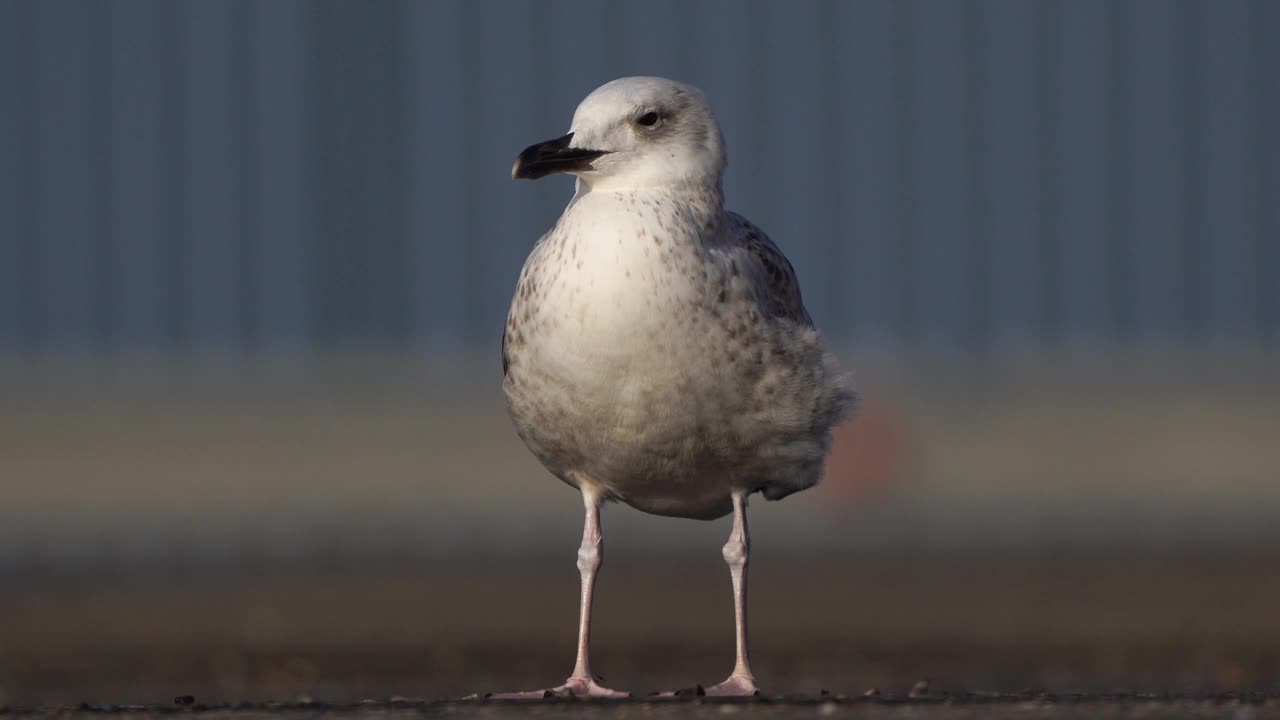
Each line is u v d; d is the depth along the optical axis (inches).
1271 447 1355.8
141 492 1219.2
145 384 1562.5
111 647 577.3
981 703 279.6
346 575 821.2
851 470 1162.6
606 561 890.7
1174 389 1542.8
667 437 305.3
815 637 603.5
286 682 474.3
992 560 874.8
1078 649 561.3
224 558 904.9
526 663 530.3
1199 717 260.1
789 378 308.2
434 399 1512.1
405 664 526.9
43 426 1398.9
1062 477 1283.2
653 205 304.3
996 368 1593.3
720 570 844.0
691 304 298.5
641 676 499.2
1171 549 916.6
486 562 880.9
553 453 318.7
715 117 318.0
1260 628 612.4
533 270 310.7
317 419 1437.0
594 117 314.0
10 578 813.2
